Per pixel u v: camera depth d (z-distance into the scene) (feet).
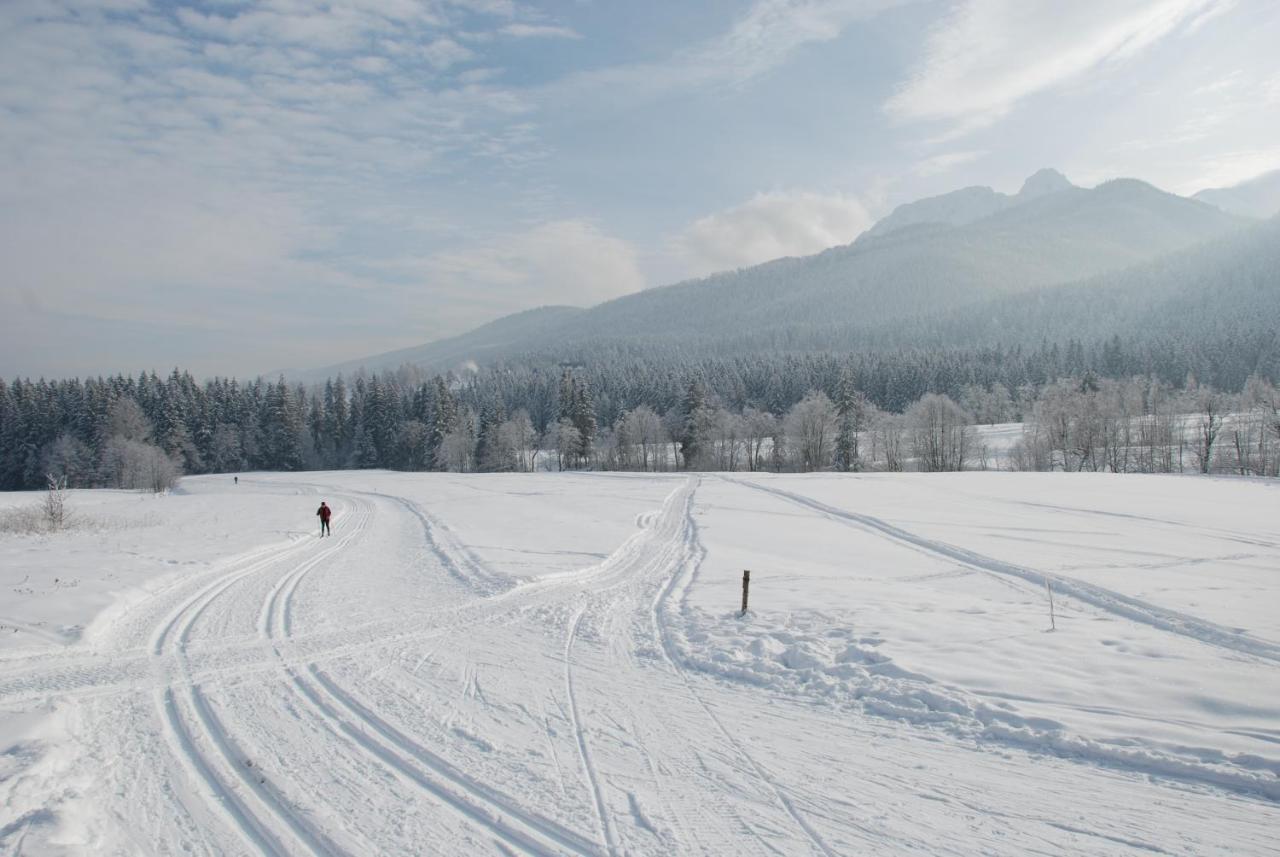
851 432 230.27
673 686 30.89
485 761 23.02
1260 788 19.95
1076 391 214.69
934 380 348.79
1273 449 172.35
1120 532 78.48
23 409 275.59
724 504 118.52
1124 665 30.86
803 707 28.02
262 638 39.37
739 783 21.29
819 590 51.60
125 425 265.34
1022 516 93.71
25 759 21.86
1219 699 26.11
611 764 22.75
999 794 20.34
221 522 106.63
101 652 36.09
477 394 436.35
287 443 314.55
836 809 19.60
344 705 28.50
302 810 19.83
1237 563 60.29
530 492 155.43
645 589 54.80
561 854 17.49
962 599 47.50
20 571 54.85
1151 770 21.53
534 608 47.65
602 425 344.90
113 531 90.48
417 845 18.02
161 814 19.66
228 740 24.81
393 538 88.99
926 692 28.02
